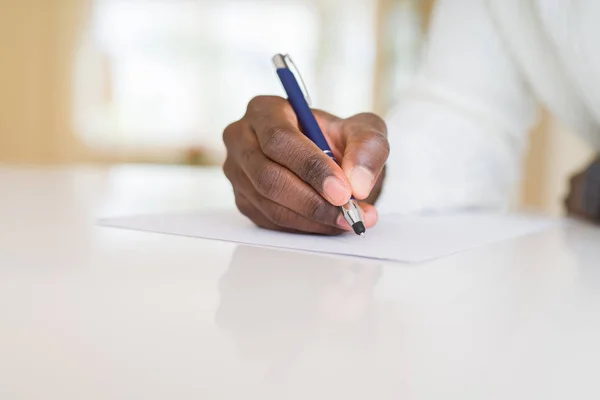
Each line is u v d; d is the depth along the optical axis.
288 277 0.34
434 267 0.38
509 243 0.50
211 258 0.39
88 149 4.25
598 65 0.70
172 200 0.79
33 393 0.17
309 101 0.54
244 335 0.23
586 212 0.69
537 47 0.79
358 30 4.80
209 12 4.38
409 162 0.75
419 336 0.23
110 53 4.23
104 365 0.19
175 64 4.34
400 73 4.88
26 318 0.24
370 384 0.18
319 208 0.46
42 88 4.15
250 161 0.48
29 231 0.47
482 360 0.21
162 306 0.26
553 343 0.23
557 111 0.84
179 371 0.19
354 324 0.25
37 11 4.10
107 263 0.36
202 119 4.41
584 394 0.18
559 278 0.35
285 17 4.59
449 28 0.87
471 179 0.78
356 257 0.41
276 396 0.17
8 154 4.14
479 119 0.82
